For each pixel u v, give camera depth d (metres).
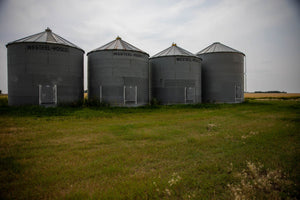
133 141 8.39
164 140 8.58
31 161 6.15
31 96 17.66
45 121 12.48
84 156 6.59
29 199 4.21
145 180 5.02
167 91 24.33
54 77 18.30
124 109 18.55
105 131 10.05
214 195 4.38
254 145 7.79
